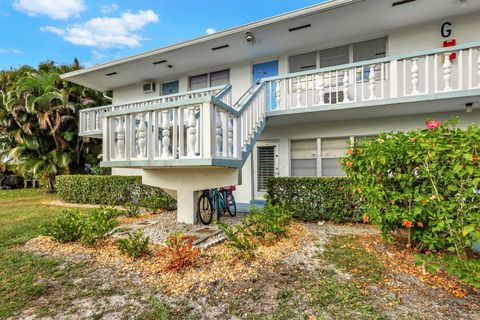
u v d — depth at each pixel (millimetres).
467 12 6621
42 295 2889
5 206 9273
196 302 2717
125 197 9000
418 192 3518
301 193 6211
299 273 3307
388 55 7480
